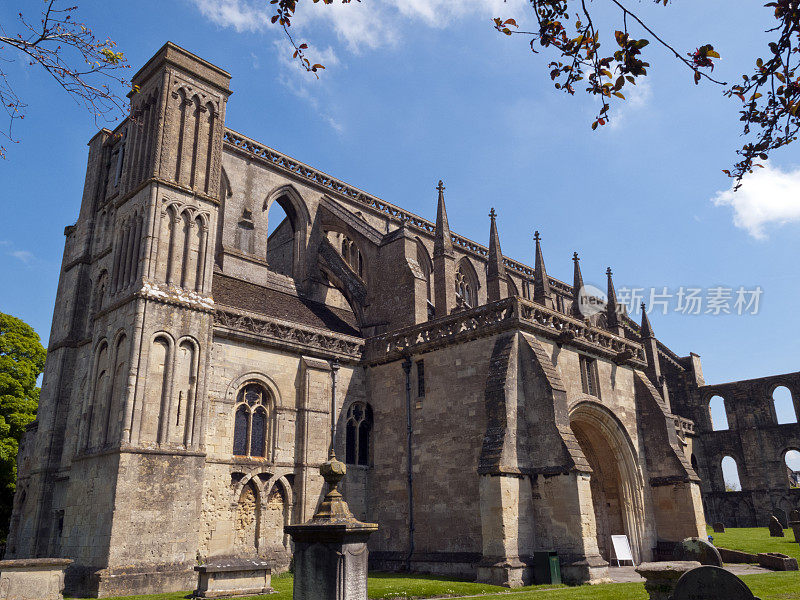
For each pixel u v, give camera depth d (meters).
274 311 34.38
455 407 28.25
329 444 30.14
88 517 23.77
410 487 29.20
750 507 59.09
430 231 55.91
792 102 7.55
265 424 28.80
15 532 32.38
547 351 28.19
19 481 33.22
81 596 21.91
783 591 17.48
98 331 27.44
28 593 17.34
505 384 25.47
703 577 11.87
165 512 23.64
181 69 29.78
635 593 18.30
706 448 62.69
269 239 49.72
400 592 20.08
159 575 22.69
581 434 31.95
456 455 27.58
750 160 7.94
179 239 27.55
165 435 24.48
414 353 30.91
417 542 28.20
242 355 28.39
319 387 30.48
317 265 45.22
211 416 26.59
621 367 32.97
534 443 25.55
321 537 11.66
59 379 31.23
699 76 6.84
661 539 31.08
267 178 43.53
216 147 30.17
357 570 11.52
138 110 30.62
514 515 23.92
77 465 25.58
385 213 52.00
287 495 28.33
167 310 25.91
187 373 25.98
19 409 40.09
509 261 63.16
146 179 27.77
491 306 28.02
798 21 6.95
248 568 19.61
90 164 36.03
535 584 23.11
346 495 30.27
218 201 29.38
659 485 31.70
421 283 37.16
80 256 33.25
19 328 43.81
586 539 23.33
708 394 64.00
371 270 39.84
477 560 25.12
